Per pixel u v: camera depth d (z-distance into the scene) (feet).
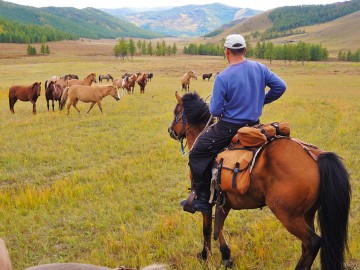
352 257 17.92
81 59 412.16
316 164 13.84
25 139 47.24
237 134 15.33
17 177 33.55
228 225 22.70
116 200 27.32
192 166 16.67
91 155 40.04
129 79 102.99
